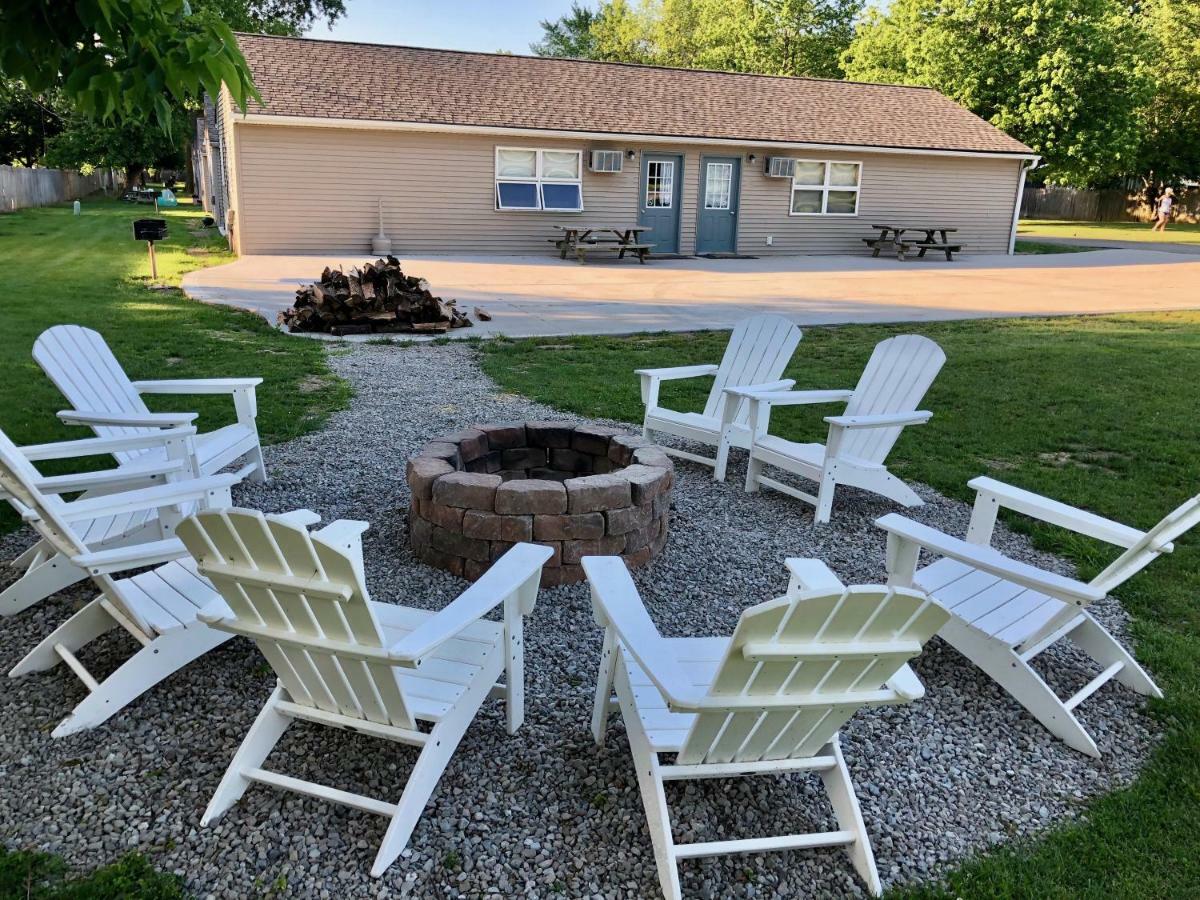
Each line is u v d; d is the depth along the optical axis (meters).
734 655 1.65
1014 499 3.00
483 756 2.33
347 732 2.39
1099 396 6.57
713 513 4.31
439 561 3.44
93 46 2.60
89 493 3.74
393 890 1.86
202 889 1.85
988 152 18.66
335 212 14.99
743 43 34.78
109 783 2.17
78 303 9.51
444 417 5.81
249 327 8.76
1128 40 27.55
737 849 1.93
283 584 1.77
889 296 12.32
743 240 17.88
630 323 9.78
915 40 27.27
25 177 26.38
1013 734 2.56
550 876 1.92
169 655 2.48
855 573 3.65
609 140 16.23
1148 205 33.25
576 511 3.29
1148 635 3.12
